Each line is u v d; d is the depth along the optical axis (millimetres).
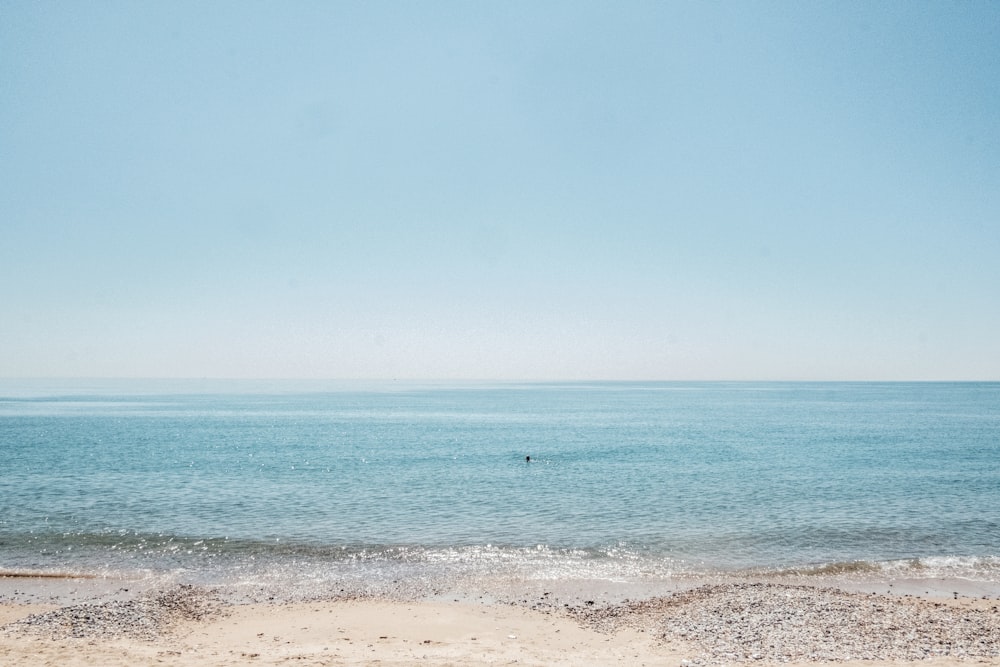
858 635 15289
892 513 31594
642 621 17031
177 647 14148
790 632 15516
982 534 27422
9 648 13516
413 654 13828
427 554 24484
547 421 106562
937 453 57562
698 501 34938
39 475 44344
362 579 21453
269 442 70188
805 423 98812
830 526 28859
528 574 22062
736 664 13062
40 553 24375
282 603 18734
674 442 69312
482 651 14219
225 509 32656
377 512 32125
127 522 29500
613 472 46406
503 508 33156
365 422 104250
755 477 43594
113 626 15781
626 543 26094
